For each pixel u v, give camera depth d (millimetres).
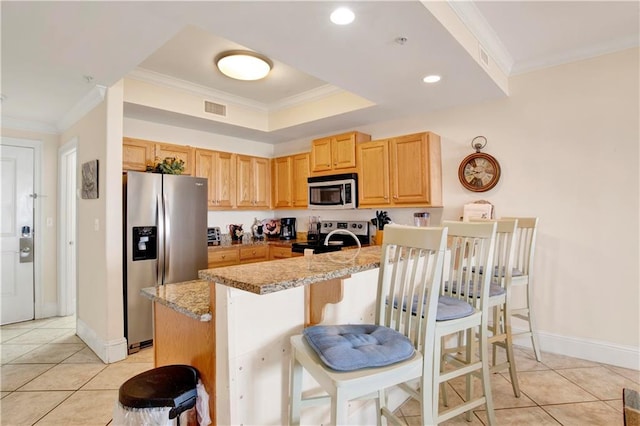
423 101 3363
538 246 3074
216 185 4383
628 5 2299
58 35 2080
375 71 2648
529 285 2822
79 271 3471
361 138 4121
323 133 4668
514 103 3188
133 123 3930
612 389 2361
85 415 2119
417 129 3814
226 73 3234
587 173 2854
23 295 3947
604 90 2783
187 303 1504
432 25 2014
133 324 3102
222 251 4098
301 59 2441
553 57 2969
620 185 2723
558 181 2979
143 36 2098
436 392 1641
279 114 4477
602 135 2793
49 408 2193
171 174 3488
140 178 3176
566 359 2854
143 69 3357
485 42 2654
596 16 2416
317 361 1212
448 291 2137
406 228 1571
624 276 2713
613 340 2756
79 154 3484
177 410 1323
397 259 1635
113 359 2879
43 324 3840
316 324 1621
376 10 1857
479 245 2090
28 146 3959
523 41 2762
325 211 4777
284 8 1825
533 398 2252
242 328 1365
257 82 3723
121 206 2965
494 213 3279
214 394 1386
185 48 2938
